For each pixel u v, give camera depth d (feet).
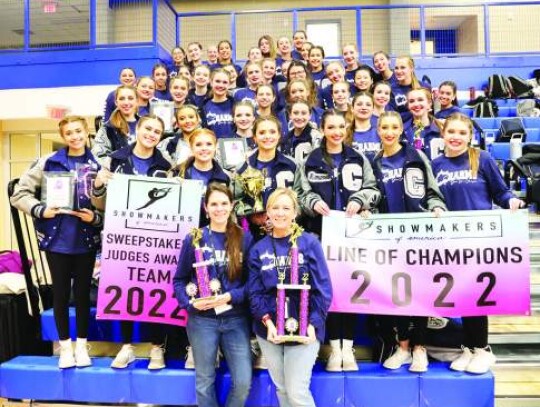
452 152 10.38
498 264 9.99
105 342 12.26
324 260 9.25
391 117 10.38
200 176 10.72
